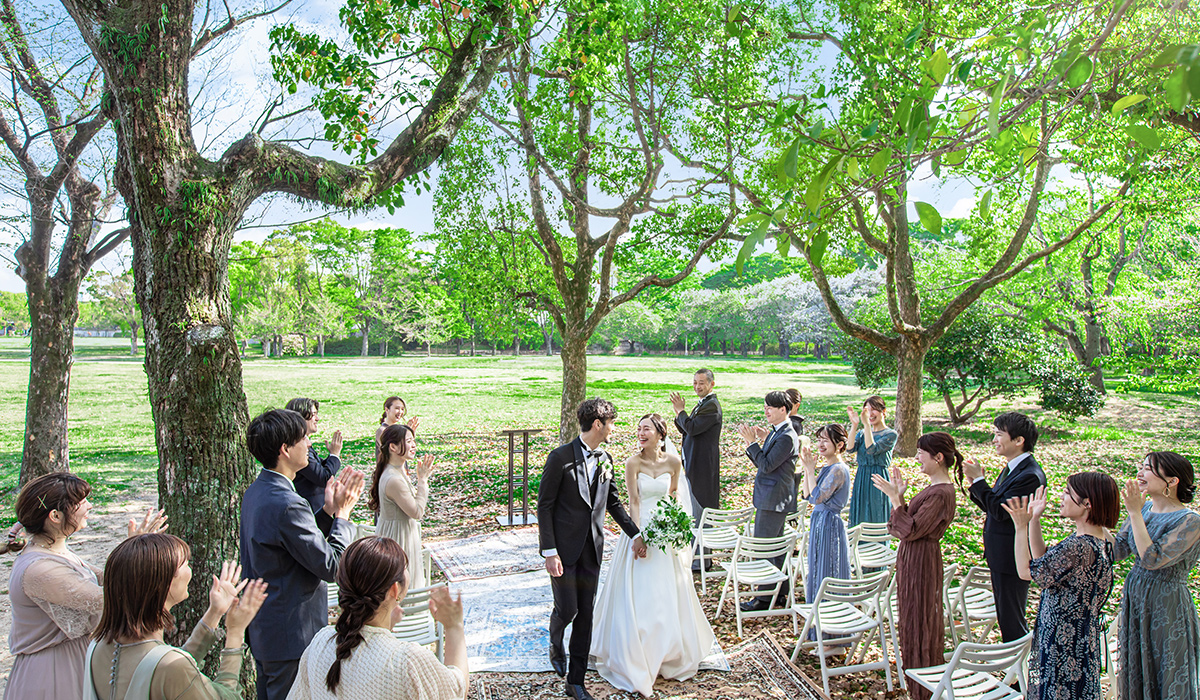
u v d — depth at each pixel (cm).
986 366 1595
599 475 453
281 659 317
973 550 769
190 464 400
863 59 948
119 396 2517
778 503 595
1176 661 350
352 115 582
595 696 444
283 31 600
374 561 221
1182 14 507
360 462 1400
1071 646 347
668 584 470
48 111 954
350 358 5050
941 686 370
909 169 208
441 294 5106
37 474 1003
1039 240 1841
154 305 405
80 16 413
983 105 218
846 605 493
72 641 301
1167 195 1112
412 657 215
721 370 4153
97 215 1023
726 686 457
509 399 2662
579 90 788
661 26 971
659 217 1159
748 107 1013
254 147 432
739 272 179
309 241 4856
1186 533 348
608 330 5744
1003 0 826
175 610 395
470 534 866
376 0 605
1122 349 1775
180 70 412
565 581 436
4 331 6144
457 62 557
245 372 3609
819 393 2830
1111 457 1362
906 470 1206
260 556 317
